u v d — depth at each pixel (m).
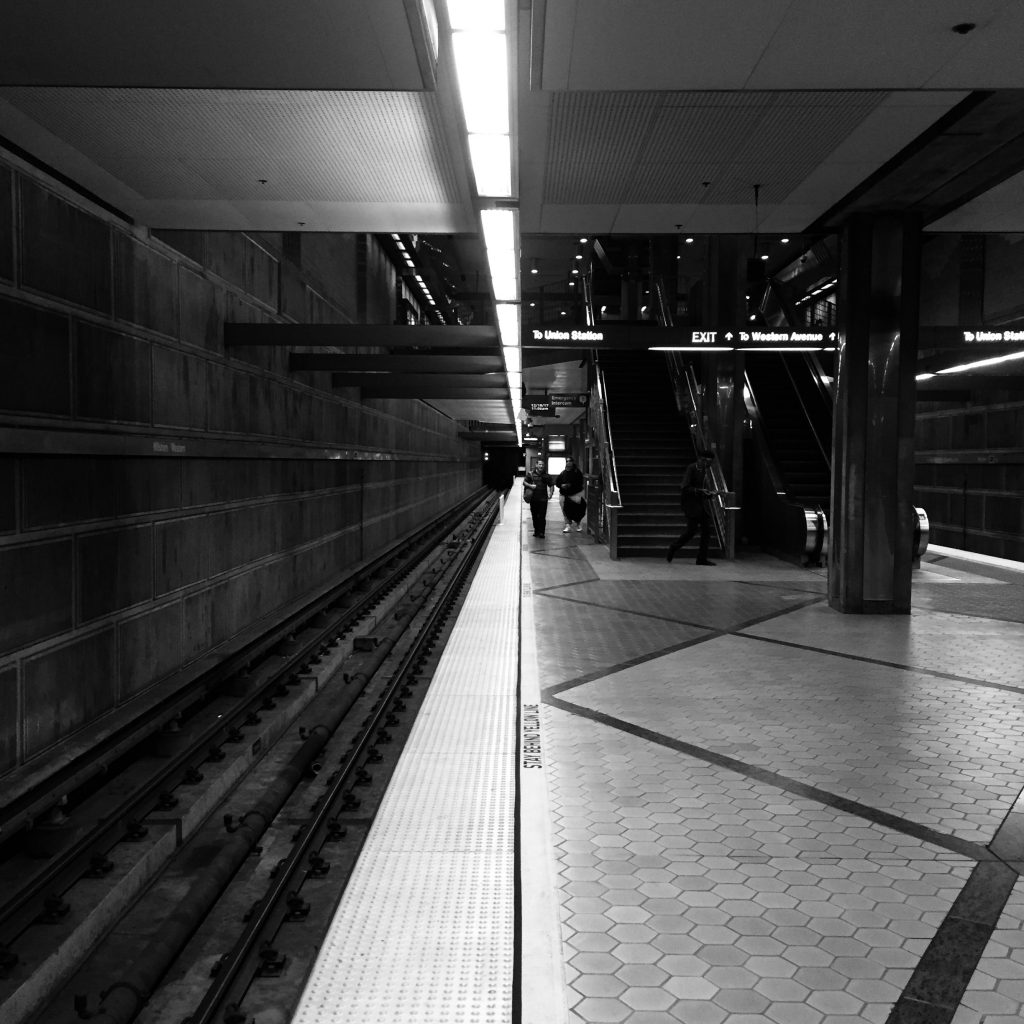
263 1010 2.76
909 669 6.40
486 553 14.88
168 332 6.53
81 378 5.25
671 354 18.84
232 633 7.94
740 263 14.59
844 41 4.14
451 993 2.48
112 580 5.64
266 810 4.48
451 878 3.17
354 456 13.24
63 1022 2.71
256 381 8.65
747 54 4.26
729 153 6.18
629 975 2.59
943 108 5.35
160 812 4.39
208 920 3.51
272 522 9.22
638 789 4.07
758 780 4.19
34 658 4.73
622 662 6.64
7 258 4.50
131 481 5.92
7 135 4.46
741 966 2.64
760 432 14.72
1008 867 3.29
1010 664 6.55
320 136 4.48
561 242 30.75
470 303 34.53
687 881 3.18
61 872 3.62
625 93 5.16
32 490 4.72
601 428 16.41
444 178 5.07
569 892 3.10
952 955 2.69
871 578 8.65
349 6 3.00
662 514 14.40
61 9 3.06
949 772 4.30
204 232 6.81
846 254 8.45
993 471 16.62
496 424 36.38
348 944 2.74
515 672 6.52
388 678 7.75
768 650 7.05
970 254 16.80
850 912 2.96
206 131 4.41
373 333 7.91
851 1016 2.39
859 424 8.58
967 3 3.75
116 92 3.96
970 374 13.82
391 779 4.21
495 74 3.56
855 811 3.82
